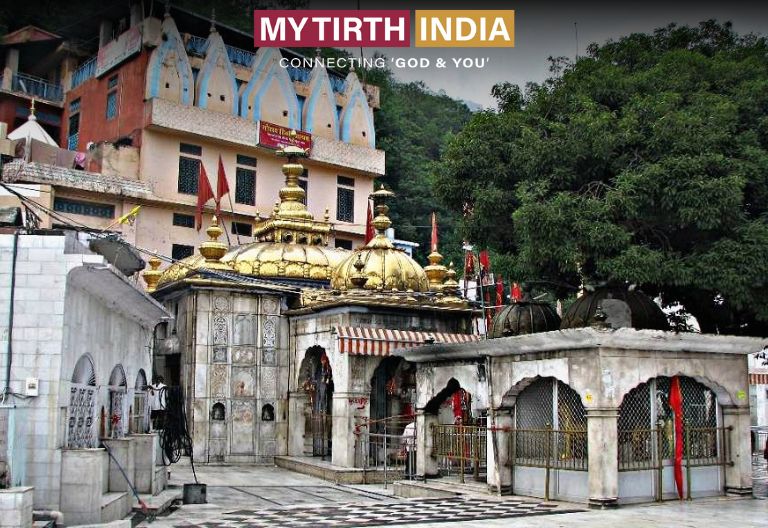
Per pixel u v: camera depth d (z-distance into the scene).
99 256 11.41
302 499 16.25
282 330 24.28
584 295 15.95
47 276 11.33
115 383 15.01
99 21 40.09
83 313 12.30
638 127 15.93
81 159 33.31
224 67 35.00
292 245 26.36
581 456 13.74
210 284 23.34
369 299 21.61
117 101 34.78
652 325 15.23
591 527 11.23
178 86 33.41
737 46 18.72
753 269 14.45
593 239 14.95
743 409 14.91
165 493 15.44
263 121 35.50
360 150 38.66
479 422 17.73
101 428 13.66
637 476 13.77
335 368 21.30
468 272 33.16
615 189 15.30
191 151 33.72
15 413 10.90
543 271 17.83
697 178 14.64
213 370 23.27
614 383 13.23
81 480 11.07
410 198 47.84
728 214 14.70
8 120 39.34
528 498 14.54
